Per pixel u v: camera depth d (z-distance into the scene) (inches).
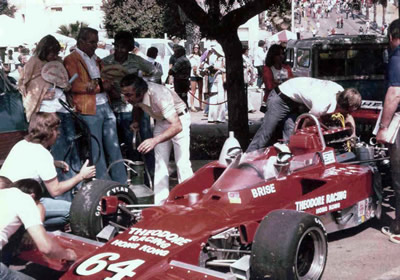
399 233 233.9
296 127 243.0
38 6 1542.8
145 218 191.0
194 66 660.7
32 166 195.3
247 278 164.4
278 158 204.2
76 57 271.9
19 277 154.1
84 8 1713.8
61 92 267.9
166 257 159.2
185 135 253.6
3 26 676.1
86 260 164.2
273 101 284.5
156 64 544.7
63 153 270.7
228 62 400.8
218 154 414.0
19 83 267.3
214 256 184.1
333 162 235.9
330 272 201.2
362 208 233.8
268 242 164.6
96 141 265.6
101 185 211.2
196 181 228.8
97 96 278.7
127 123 307.7
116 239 175.6
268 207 196.4
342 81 449.1
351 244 230.4
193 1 371.2
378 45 446.9
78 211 205.0
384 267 204.7
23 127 294.7
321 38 463.2
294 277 164.6
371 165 264.1
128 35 301.7
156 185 256.1
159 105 230.7
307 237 181.5
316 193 210.5
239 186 193.6
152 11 1530.5
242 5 395.5
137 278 149.9
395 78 213.2
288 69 378.9
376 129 232.2
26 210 155.0
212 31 383.2
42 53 262.4
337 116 264.7
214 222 179.0
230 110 406.3
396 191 228.4
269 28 1285.7
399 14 270.4
